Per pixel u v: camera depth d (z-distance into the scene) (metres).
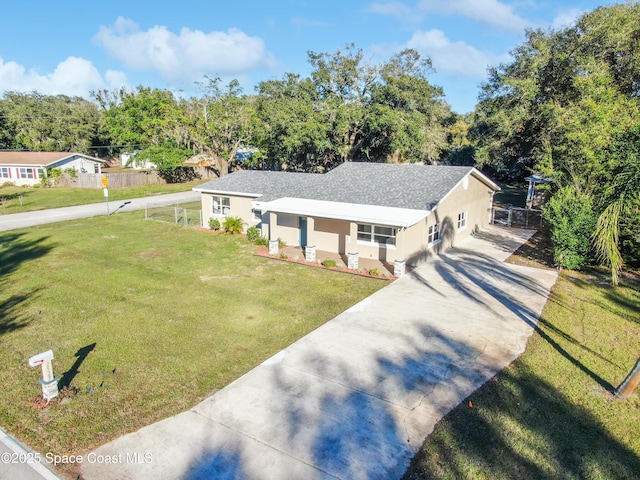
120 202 36.44
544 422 8.12
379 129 35.91
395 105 39.38
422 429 7.95
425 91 40.41
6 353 10.92
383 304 14.16
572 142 22.50
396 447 7.49
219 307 13.97
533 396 8.98
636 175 9.67
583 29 28.77
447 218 20.77
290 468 7.03
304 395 9.08
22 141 62.22
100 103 71.94
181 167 51.59
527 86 29.28
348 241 19.95
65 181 45.53
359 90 41.53
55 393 8.96
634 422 8.14
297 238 21.55
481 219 25.94
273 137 39.94
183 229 25.59
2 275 17.22
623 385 8.89
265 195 22.62
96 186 44.41
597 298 14.71
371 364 10.35
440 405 8.68
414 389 9.27
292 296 14.98
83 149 64.38
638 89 27.38
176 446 7.58
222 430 7.99
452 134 61.41
